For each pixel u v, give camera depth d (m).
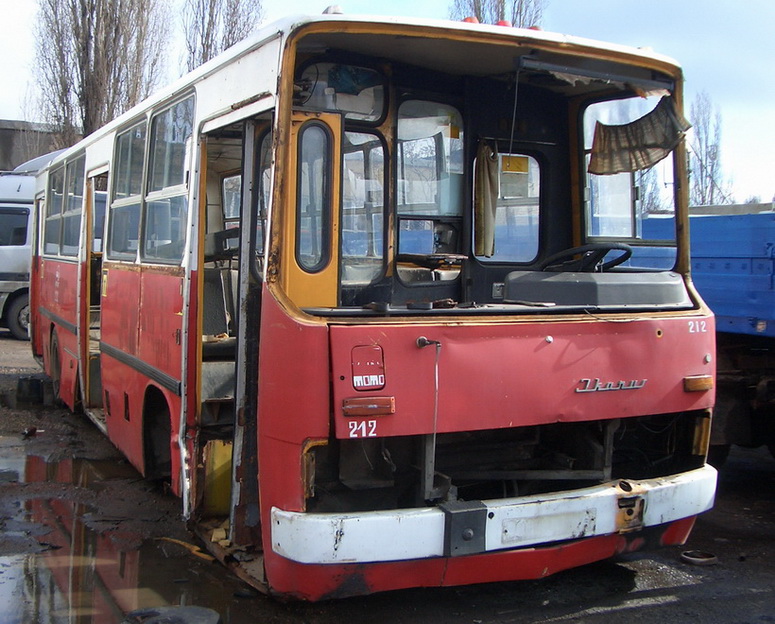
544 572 4.39
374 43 4.61
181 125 5.66
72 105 26.98
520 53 4.84
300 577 4.01
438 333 4.09
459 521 4.00
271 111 4.25
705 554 5.65
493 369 4.21
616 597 4.95
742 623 4.59
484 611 4.69
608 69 4.96
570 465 4.76
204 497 5.39
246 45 4.57
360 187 5.04
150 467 6.42
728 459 8.67
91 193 8.61
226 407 5.47
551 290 4.88
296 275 4.25
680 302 5.03
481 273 5.62
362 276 5.07
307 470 3.92
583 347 4.46
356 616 4.59
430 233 5.40
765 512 6.79
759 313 6.44
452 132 5.49
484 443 4.71
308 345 3.89
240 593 4.84
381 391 3.96
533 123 5.82
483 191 5.59
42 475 7.44
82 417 9.88
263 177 4.86
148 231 6.34
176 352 5.43
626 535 4.64
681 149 5.22
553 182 5.94
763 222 6.40
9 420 9.62
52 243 10.75
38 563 5.36
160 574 5.19
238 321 4.82
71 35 26.55
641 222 5.56
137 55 27.14
